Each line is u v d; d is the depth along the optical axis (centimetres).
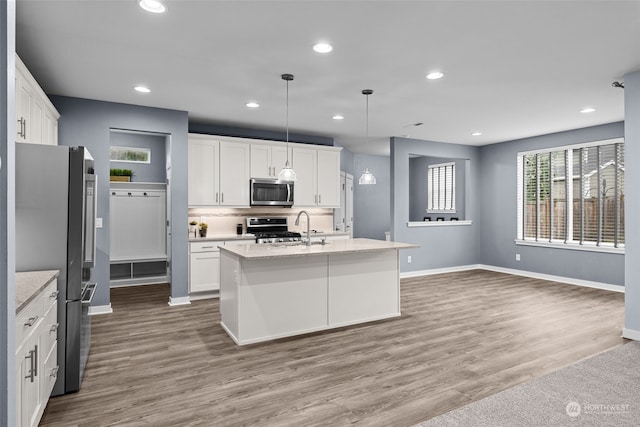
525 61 316
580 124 545
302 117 507
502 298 498
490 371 275
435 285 583
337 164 634
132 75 348
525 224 657
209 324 392
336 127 569
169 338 349
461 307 454
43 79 356
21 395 166
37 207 235
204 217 563
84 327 266
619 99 421
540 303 472
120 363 292
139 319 409
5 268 109
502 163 693
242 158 552
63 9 233
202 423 210
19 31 262
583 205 573
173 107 455
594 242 561
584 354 307
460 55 305
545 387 250
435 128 575
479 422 210
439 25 255
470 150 727
